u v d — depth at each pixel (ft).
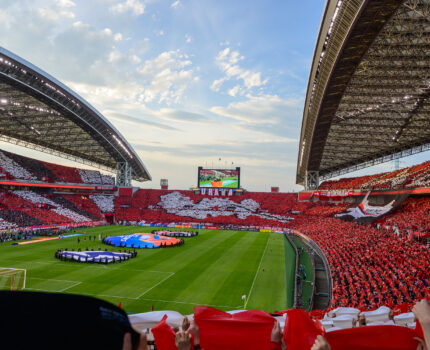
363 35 131.03
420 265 118.01
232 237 280.72
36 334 5.26
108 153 404.57
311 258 180.24
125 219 378.94
